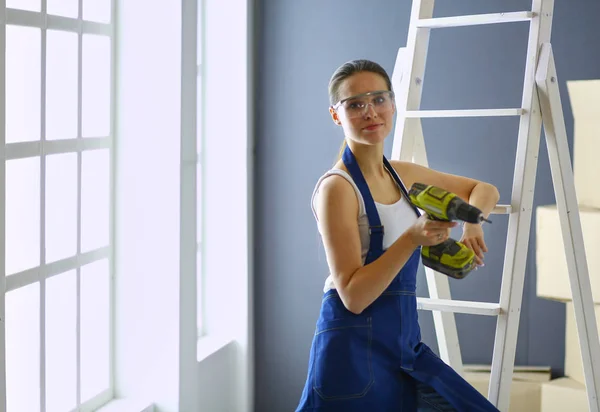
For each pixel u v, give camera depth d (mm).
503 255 3850
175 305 3096
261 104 3996
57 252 2838
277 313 4078
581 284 2801
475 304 2680
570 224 2758
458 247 2314
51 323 2828
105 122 3066
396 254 2160
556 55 3736
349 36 3900
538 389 3707
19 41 2645
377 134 2311
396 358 2314
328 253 2244
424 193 2162
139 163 3084
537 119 2668
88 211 3020
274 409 4117
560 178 2723
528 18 2676
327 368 2283
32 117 2664
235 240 3904
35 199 2680
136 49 3064
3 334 2365
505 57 3787
